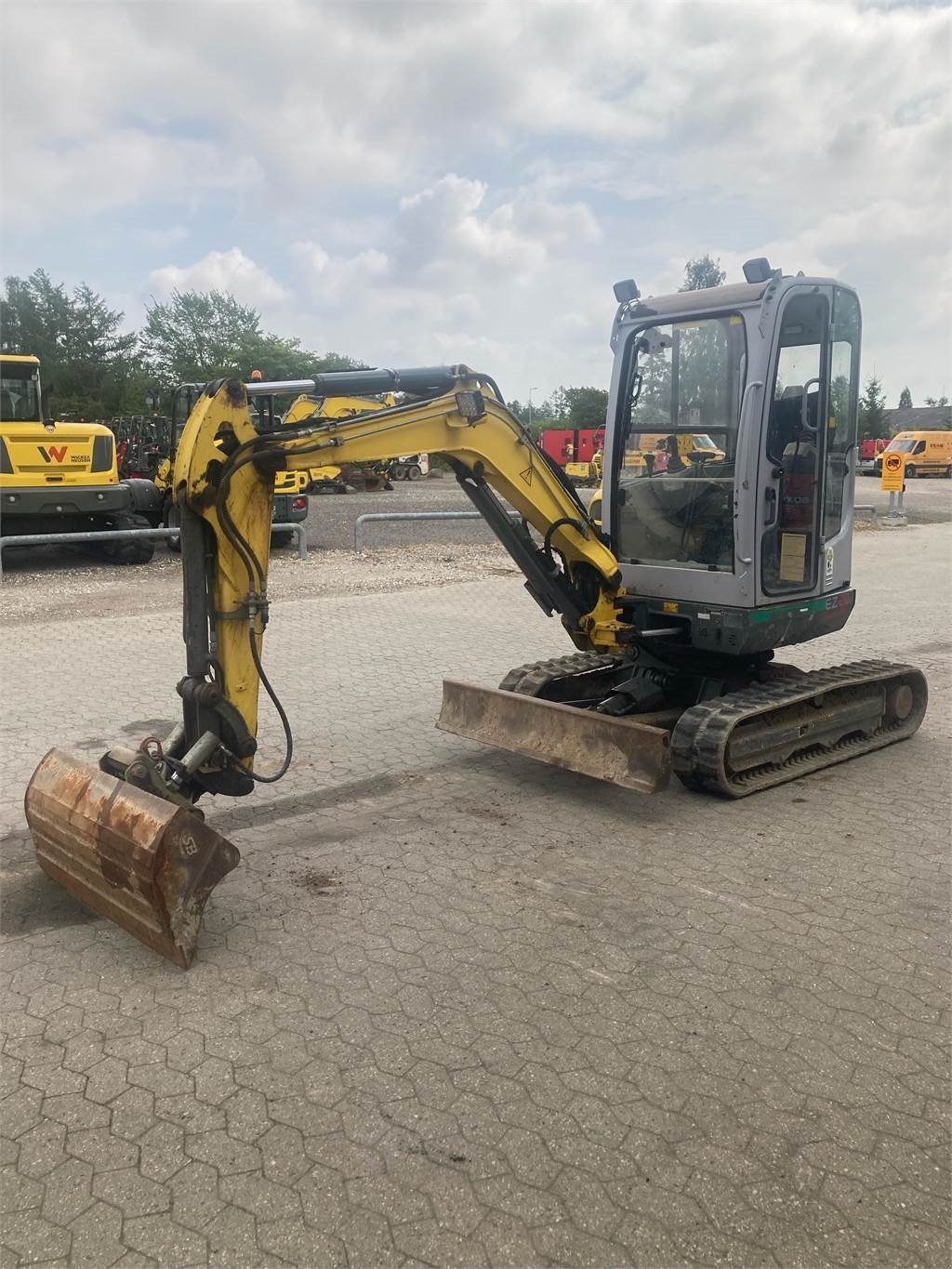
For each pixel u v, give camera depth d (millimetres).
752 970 3740
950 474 46125
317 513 23094
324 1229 2529
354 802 5512
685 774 5488
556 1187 2664
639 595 6074
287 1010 3494
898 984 3646
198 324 59531
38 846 4301
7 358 13641
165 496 15758
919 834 5051
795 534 5891
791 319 5543
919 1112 2959
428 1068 3162
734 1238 2502
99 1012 3486
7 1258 2438
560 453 37375
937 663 8977
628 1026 3381
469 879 4539
